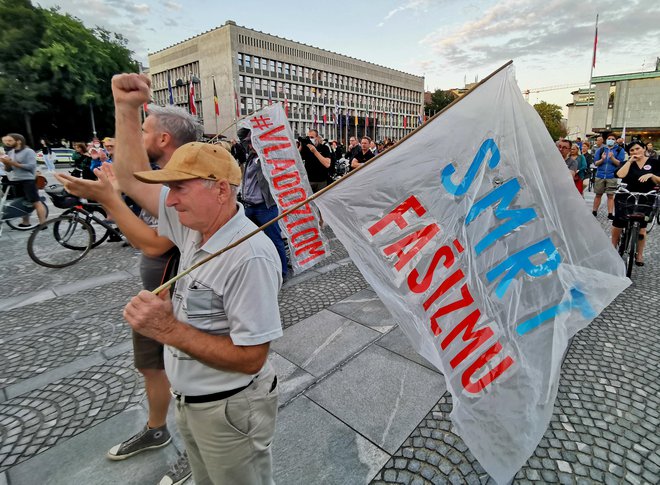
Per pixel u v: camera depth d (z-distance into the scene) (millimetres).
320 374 2699
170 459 2010
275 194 4215
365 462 1950
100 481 1885
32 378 2727
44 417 2336
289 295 4164
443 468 1902
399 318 1484
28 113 30922
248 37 48188
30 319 3639
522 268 1481
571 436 2094
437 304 1496
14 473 1933
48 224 5250
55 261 5445
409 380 2615
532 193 1478
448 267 1492
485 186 1469
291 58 53344
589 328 3283
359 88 64688
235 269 1095
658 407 2322
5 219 6719
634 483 1801
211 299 1138
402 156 1444
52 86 31688
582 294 1479
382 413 2299
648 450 1995
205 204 1124
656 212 6586
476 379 1458
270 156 4195
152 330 1000
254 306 1089
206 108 51188
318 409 2340
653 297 3871
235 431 1187
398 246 1472
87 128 37406
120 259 5543
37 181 7270
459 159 1455
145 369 1880
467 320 1486
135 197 1552
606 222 7426
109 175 1821
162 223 1503
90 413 2369
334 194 1432
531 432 1402
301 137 6434
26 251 5891
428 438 2098
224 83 48031
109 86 35469
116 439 2158
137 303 994
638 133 38938
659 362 2785
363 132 65875
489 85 1463
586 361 2805
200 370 1165
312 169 6469
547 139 1458
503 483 1362
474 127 1456
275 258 1177
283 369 2770
